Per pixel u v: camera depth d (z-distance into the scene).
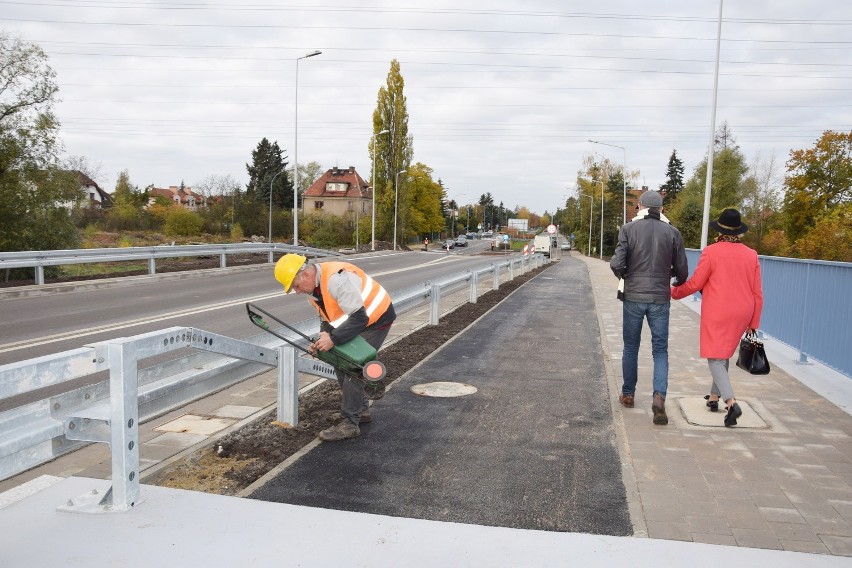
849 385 6.91
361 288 5.18
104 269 25.16
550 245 55.75
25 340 9.30
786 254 53.44
